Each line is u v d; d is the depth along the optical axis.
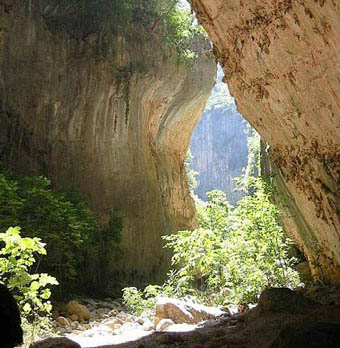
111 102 13.77
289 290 5.84
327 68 5.23
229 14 6.70
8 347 1.86
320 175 6.69
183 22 16.44
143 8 15.30
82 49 13.12
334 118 5.65
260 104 7.45
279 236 8.55
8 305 1.90
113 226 12.39
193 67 17.67
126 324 7.57
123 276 13.13
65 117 12.62
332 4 4.51
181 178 18.97
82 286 11.36
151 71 15.18
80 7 13.16
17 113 11.50
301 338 2.18
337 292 6.86
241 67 7.30
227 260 8.70
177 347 4.93
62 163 12.37
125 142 14.26
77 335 6.61
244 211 8.80
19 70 11.66
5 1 11.46
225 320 6.15
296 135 6.95
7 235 5.85
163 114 17.30
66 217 9.48
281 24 5.59
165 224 16.05
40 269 9.82
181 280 9.32
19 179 10.39
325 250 7.70
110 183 13.55
